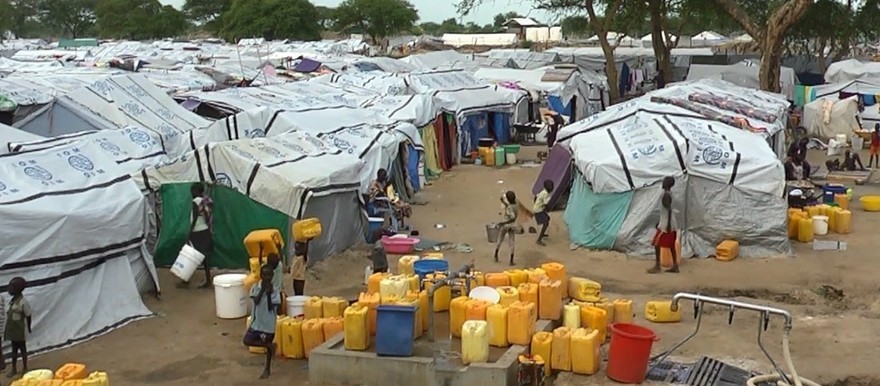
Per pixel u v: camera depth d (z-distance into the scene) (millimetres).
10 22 124188
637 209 18281
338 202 17797
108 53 62844
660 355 11703
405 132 25516
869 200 23109
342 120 25109
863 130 37531
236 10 101625
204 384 11227
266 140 17781
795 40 50094
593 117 24781
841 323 13531
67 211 12820
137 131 20031
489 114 37406
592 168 18562
